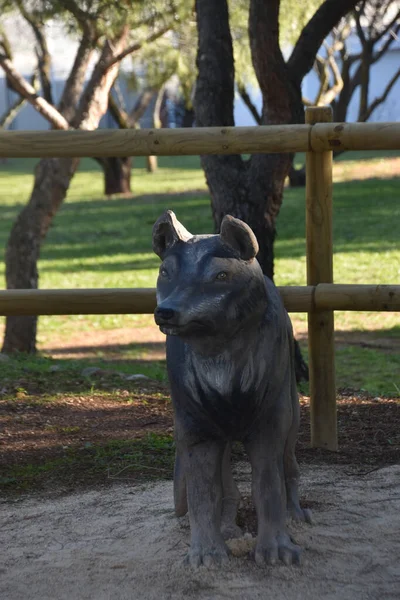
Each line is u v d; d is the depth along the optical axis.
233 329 3.72
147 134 5.59
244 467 5.62
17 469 5.70
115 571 4.18
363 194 28.33
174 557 4.25
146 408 7.16
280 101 7.83
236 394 3.86
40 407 7.13
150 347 13.88
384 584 3.96
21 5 12.53
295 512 4.59
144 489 5.29
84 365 9.55
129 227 26.80
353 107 44.22
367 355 12.41
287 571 4.03
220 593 3.89
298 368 8.74
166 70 18.98
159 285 3.77
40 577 4.18
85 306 5.73
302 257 20.50
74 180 40.56
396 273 17.97
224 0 8.20
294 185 31.31
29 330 13.19
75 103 14.45
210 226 24.88
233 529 4.39
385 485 5.18
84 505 5.07
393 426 6.46
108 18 12.16
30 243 13.37
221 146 5.54
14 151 5.69
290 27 15.77
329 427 5.89
